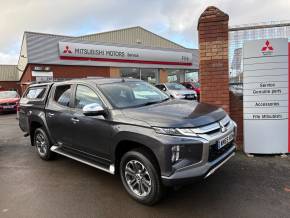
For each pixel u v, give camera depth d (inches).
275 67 207.0
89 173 201.2
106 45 960.9
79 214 142.9
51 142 225.8
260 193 153.6
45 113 222.4
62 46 870.4
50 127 216.8
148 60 1060.5
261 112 211.6
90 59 928.3
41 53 839.1
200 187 164.6
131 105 168.4
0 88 1594.5
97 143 169.5
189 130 134.0
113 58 978.7
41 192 171.9
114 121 155.7
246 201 145.7
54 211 147.2
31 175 202.8
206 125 140.9
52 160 237.0
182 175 131.5
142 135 139.9
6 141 327.6
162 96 195.8
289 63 206.8
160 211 141.4
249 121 214.8
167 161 132.1
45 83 238.2
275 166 193.2
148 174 143.3
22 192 173.3
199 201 148.7
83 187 176.2
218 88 240.5
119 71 998.4
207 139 136.0
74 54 895.1
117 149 158.2
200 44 241.3
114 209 146.2
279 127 211.0
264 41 206.5
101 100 170.9
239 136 243.4
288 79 207.5
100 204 152.5
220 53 237.1
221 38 236.1
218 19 234.5
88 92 183.9
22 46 1001.5
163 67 1101.1
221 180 172.7
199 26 240.2
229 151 157.2
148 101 177.9
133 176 153.1
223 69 237.9
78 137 185.6
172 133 132.9
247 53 210.5
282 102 209.2
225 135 149.6
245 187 161.9
